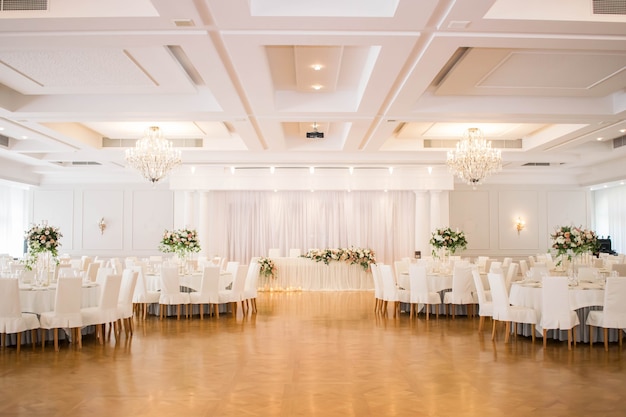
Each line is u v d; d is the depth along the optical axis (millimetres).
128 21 4289
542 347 6574
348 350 6449
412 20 4309
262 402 4426
